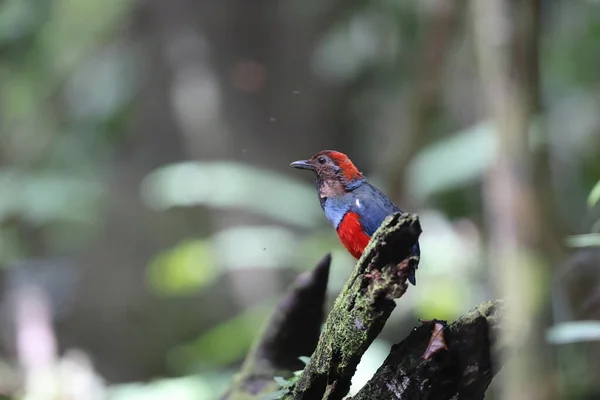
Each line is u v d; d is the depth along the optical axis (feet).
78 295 57.41
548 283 15.83
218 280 50.01
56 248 57.67
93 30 52.49
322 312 20.58
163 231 54.29
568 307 23.66
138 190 55.16
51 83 54.08
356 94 47.78
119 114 54.75
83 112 56.03
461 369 13.74
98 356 56.39
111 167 56.13
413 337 13.91
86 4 51.08
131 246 55.67
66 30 51.49
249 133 48.44
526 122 17.04
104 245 56.29
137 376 55.67
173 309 54.75
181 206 53.16
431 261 36.37
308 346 20.85
